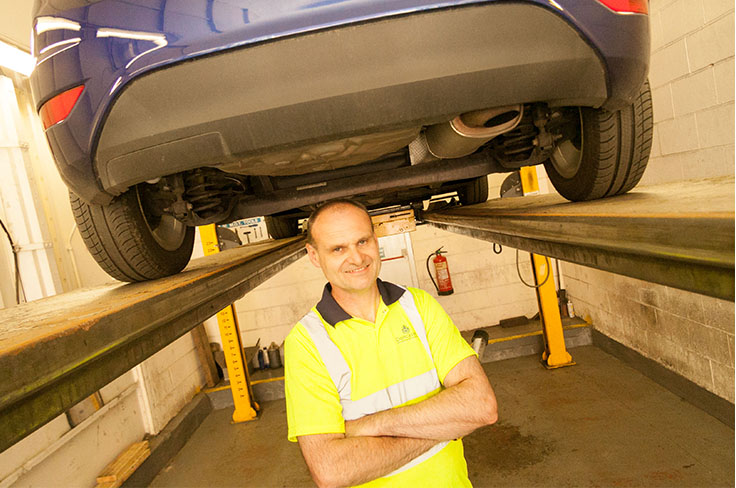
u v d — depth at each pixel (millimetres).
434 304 1345
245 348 5465
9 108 3572
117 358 861
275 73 933
